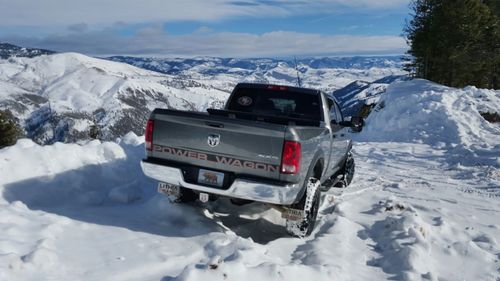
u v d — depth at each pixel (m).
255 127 4.63
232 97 6.81
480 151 12.94
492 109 18.42
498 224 6.31
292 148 4.58
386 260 4.70
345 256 4.74
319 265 4.17
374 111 21.80
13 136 28.67
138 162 7.41
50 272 3.64
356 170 10.54
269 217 5.96
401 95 20.75
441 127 16.78
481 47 26.95
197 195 5.94
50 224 4.62
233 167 4.77
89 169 6.47
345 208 6.61
